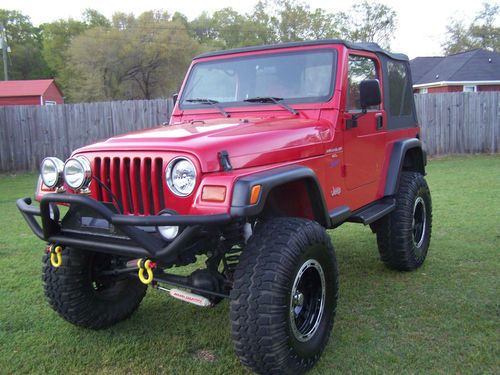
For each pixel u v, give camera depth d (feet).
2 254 18.52
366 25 130.82
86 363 10.44
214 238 9.76
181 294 9.83
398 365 9.95
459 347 10.56
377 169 14.25
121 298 12.28
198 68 14.08
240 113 12.70
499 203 25.26
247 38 153.38
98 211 8.45
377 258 17.26
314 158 10.93
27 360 10.57
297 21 143.74
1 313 13.01
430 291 13.84
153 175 8.84
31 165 41.93
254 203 8.27
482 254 16.96
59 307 11.37
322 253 9.87
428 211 16.46
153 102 42.11
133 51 125.29
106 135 42.16
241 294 8.71
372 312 12.57
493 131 47.75
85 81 127.85
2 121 40.93
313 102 12.03
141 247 8.60
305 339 9.50
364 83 11.64
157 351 10.93
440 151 47.06
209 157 8.59
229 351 10.84
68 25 159.22
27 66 195.62
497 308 12.45
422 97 45.75
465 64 92.48
